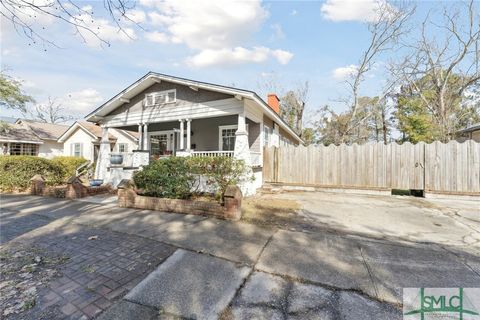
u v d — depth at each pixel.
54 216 5.51
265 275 2.84
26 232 4.39
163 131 14.45
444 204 6.83
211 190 6.65
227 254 3.41
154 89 10.71
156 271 2.93
